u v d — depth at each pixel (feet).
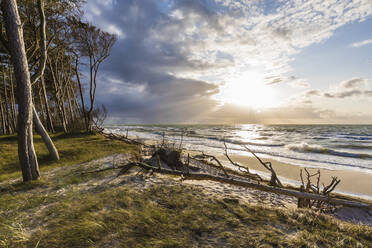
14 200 13.92
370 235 9.11
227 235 8.35
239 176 33.04
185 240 7.89
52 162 32.58
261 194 20.43
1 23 30.09
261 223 9.75
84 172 22.43
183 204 12.10
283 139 109.09
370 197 25.29
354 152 59.93
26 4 35.40
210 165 41.65
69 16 43.91
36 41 36.78
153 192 14.56
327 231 9.10
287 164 45.70
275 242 7.85
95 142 56.90
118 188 15.58
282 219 10.41
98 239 7.87
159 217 9.93
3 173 28.19
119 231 8.43
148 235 8.24
